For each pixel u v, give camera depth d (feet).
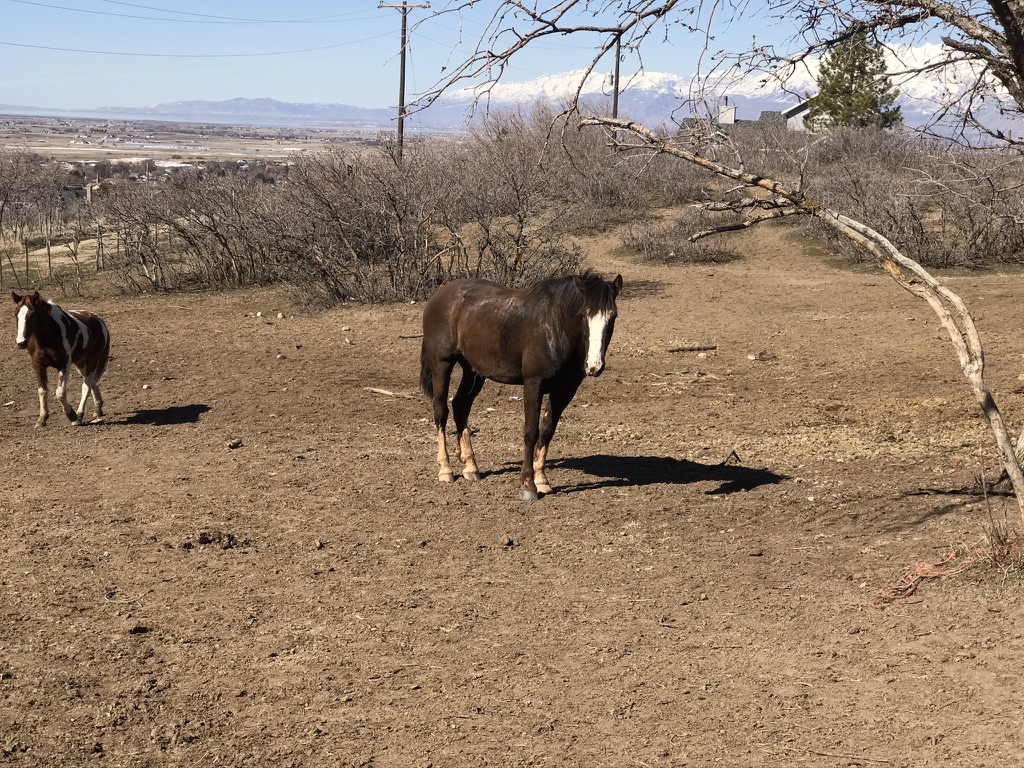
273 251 78.02
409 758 15.08
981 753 14.25
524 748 15.26
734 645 18.72
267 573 23.36
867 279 74.38
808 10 21.09
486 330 28.99
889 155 86.22
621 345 56.44
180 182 85.35
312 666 18.37
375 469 32.89
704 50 19.89
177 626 20.24
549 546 25.07
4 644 19.25
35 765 14.92
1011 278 71.15
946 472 29.94
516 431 38.60
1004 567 20.66
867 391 43.04
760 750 14.85
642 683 17.30
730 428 37.91
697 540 25.17
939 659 17.30
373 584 22.58
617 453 34.76
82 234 108.06
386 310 67.92
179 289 79.36
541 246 76.23
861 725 15.40
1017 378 43.11
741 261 85.66
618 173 100.12
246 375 49.57
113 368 51.85
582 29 19.62
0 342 59.21
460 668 18.16
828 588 21.30
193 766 14.96
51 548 25.08
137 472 32.91
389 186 74.23
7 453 36.06
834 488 28.96
